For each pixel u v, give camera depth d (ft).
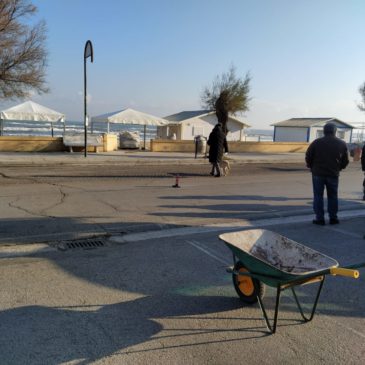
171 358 10.57
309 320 12.82
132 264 17.34
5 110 76.23
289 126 143.33
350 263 18.40
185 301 13.96
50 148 70.59
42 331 11.68
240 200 33.14
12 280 15.28
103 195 32.81
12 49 67.67
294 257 13.43
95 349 10.86
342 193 38.96
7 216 24.77
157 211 27.78
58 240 20.36
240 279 13.93
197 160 66.03
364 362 10.68
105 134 75.66
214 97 105.91
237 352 10.96
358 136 147.54
